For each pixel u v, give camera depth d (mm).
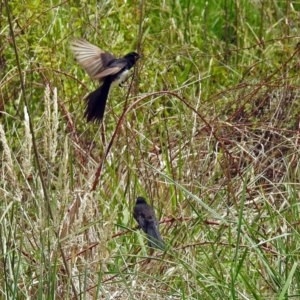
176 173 11984
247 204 11445
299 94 13945
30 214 9836
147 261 9852
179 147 11773
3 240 8867
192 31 16562
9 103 13781
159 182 11336
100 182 11242
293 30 16484
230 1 17766
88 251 9555
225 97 14406
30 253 9242
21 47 13727
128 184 11062
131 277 9633
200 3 17797
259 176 11539
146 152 12117
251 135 13422
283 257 9383
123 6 14359
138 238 10062
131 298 8500
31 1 13547
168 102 14180
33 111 13719
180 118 12391
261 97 14250
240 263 8516
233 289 8328
